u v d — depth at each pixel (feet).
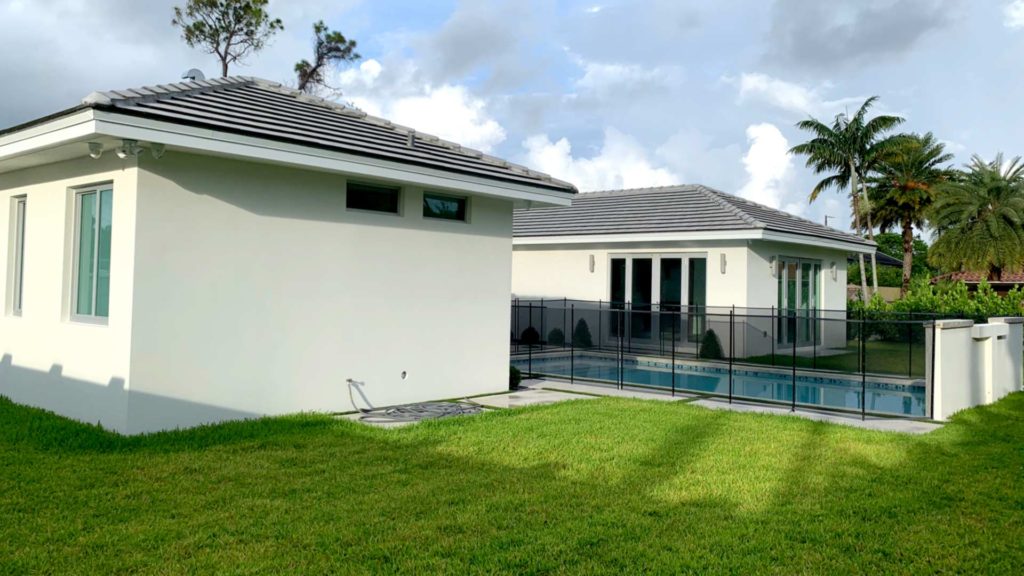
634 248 65.51
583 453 24.34
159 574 13.87
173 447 23.77
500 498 19.08
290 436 25.75
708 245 60.44
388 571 14.29
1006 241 125.18
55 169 30.30
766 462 23.49
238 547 15.29
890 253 212.43
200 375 27.22
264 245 29.14
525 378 47.16
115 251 26.20
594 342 66.03
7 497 18.19
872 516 18.28
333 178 31.58
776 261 61.93
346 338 32.17
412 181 32.40
